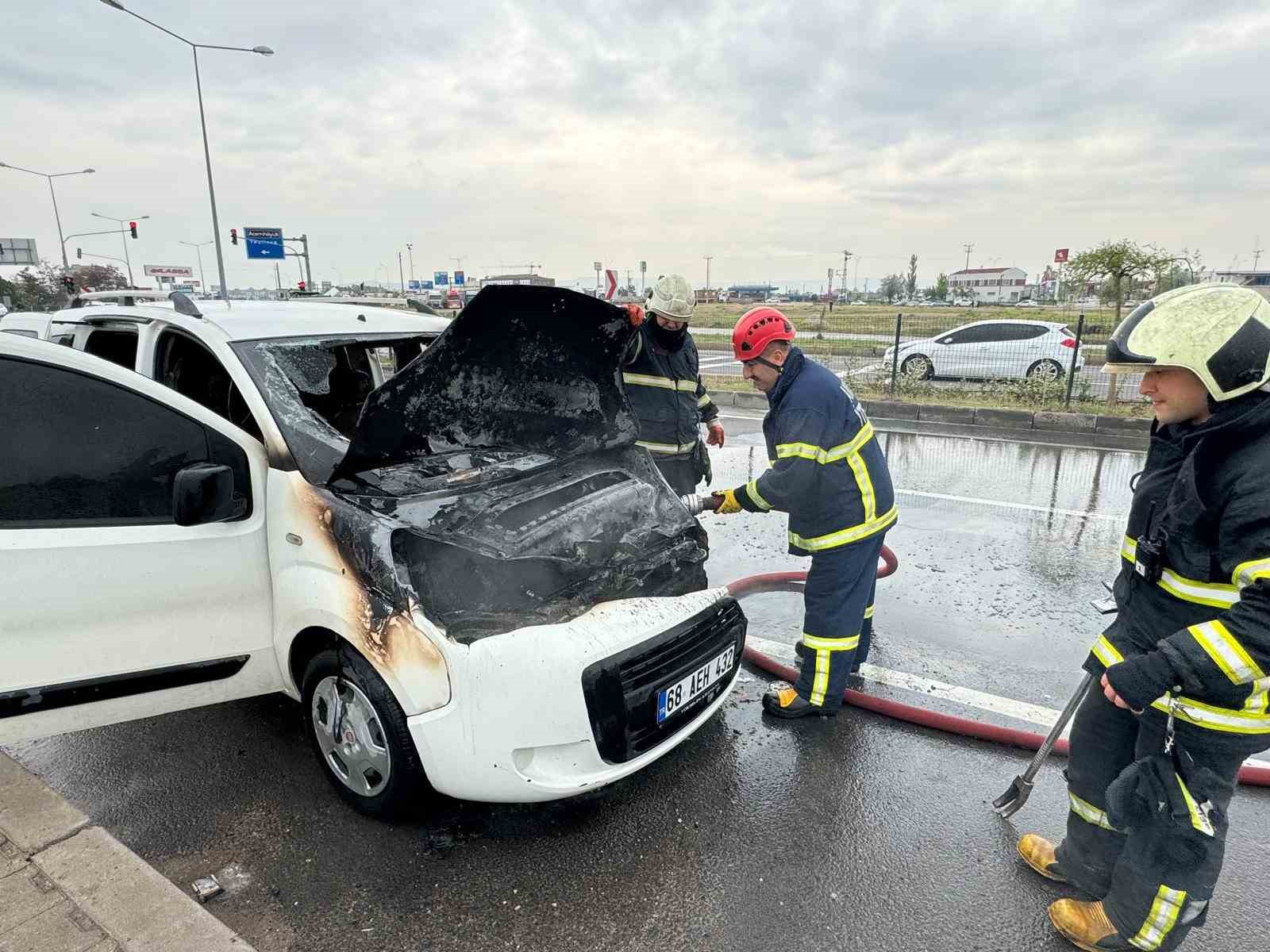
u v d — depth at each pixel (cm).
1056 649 378
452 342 265
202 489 220
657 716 239
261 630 255
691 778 278
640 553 276
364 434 253
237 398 318
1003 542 534
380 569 222
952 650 377
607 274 1427
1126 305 1191
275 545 249
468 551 238
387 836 246
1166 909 181
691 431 411
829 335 1619
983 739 300
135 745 295
